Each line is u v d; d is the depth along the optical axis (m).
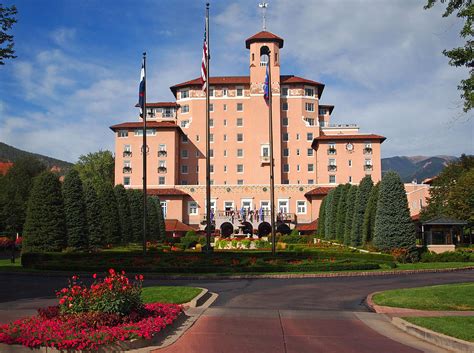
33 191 40.50
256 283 25.28
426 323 13.62
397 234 38.34
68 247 43.69
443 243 40.44
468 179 62.22
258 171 96.06
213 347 11.57
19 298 20.00
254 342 12.09
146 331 11.74
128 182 93.19
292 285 24.34
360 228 50.72
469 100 17.38
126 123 95.12
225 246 61.12
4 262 43.44
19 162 101.44
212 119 98.88
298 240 70.25
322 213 73.69
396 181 39.25
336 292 21.81
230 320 14.85
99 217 51.44
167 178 92.56
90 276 29.34
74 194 45.00
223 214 86.75
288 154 97.44
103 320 12.23
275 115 96.50
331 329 13.84
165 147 93.44
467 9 17.12
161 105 100.31
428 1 17.98
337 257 36.78
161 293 19.00
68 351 10.98
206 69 35.31
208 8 35.62
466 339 11.97
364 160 92.56
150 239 70.06
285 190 90.62
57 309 13.33
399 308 17.08
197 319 14.95
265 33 97.94
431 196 72.62
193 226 89.69
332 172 92.31
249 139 97.25
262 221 85.88
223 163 97.62
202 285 24.34
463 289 19.86
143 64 41.19
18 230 79.81
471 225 62.00
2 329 11.88
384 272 30.11
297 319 15.24
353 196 55.16
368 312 16.80
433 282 25.20
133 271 29.95
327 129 102.12
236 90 99.25
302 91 98.56
